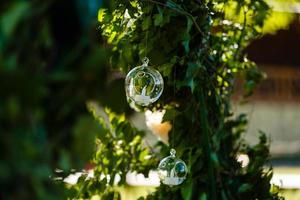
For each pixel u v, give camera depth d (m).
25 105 1.01
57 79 1.06
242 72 3.52
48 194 1.06
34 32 1.07
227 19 3.35
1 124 1.00
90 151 1.09
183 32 2.79
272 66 15.65
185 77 2.77
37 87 1.01
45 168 1.05
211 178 2.87
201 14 2.87
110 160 3.07
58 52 1.11
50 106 1.08
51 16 1.11
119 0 2.57
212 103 2.96
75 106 1.09
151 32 2.79
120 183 3.13
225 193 2.94
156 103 2.97
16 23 1.02
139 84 2.31
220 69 3.20
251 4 3.34
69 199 2.72
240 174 3.04
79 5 1.13
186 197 2.81
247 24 3.38
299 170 11.31
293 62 15.54
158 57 2.83
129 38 2.81
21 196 1.00
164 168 2.64
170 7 2.67
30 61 1.06
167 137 3.25
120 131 3.04
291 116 15.70
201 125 2.87
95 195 3.07
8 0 1.02
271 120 15.67
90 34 1.13
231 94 3.22
